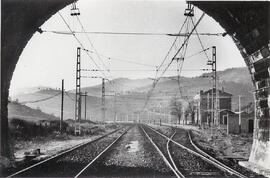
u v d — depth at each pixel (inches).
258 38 627.8
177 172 568.7
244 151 1044.5
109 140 1338.6
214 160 725.3
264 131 666.8
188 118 4367.6
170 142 1242.6
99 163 673.6
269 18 587.2
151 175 547.2
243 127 2129.7
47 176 519.5
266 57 624.4
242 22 650.8
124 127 3129.9
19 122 1376.7
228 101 3184.1
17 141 1068.5
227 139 1513.3
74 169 592.7
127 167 632.4
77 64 1560.0
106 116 7465.6
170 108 4190.5
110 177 525.3
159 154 844.6
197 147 1018.7
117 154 836.0
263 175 578.9
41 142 1160.8
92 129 2143.2
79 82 1585.9
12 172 555.5
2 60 625.3
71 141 1285.7
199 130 2281.0
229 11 650.8
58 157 738.2
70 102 7711.6
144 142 1232.8
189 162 699.4
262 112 684.1
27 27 670.5
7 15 595.8
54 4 658.8
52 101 7544.3
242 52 724.7
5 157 621.0
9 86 684.1
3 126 647.8
